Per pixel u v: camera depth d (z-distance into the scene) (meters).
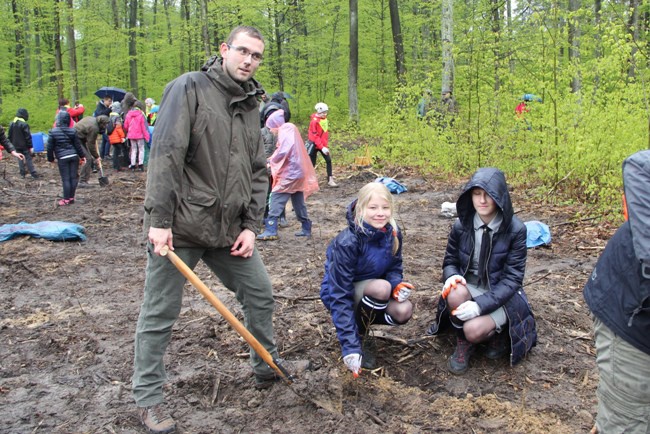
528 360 3.96
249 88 3.18
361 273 3.65
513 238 3.66
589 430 3.21
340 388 3.56
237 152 3.12
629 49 7.98
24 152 13.80
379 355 4.04
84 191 12.01
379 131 14.52
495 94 11.40
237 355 4.07
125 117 15.28
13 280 6.03
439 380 3.77
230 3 21.20
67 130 10.36
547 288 5.41
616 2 8.55
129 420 3.33
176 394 3.59
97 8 28.44
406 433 3.19
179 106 2.92
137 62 28.48
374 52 27.80
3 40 26.08
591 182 8.89
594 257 6.39
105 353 4.23
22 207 10.28
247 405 3.48
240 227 3.29
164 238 2.92
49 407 3.50
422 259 6.49
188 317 4.82
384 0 27.64
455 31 16.67
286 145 7.37
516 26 11.45
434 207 9.66
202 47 25.69
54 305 5.29
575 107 9.16
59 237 7.61
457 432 3.20
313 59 29.20
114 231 8.36
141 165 15.41
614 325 2.31
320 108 12.02
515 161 10.95
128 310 5.12
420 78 19.56
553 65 9.68
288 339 4.32
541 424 3.26
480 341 3.69
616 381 2.34
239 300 3.47
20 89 26.97
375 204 3.48
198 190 3.04
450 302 3.74
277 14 24.56
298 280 5.77
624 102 8.95
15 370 4.00
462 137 12.42
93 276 6.17
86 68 28.72
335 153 16.17
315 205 10.25
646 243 2.06
